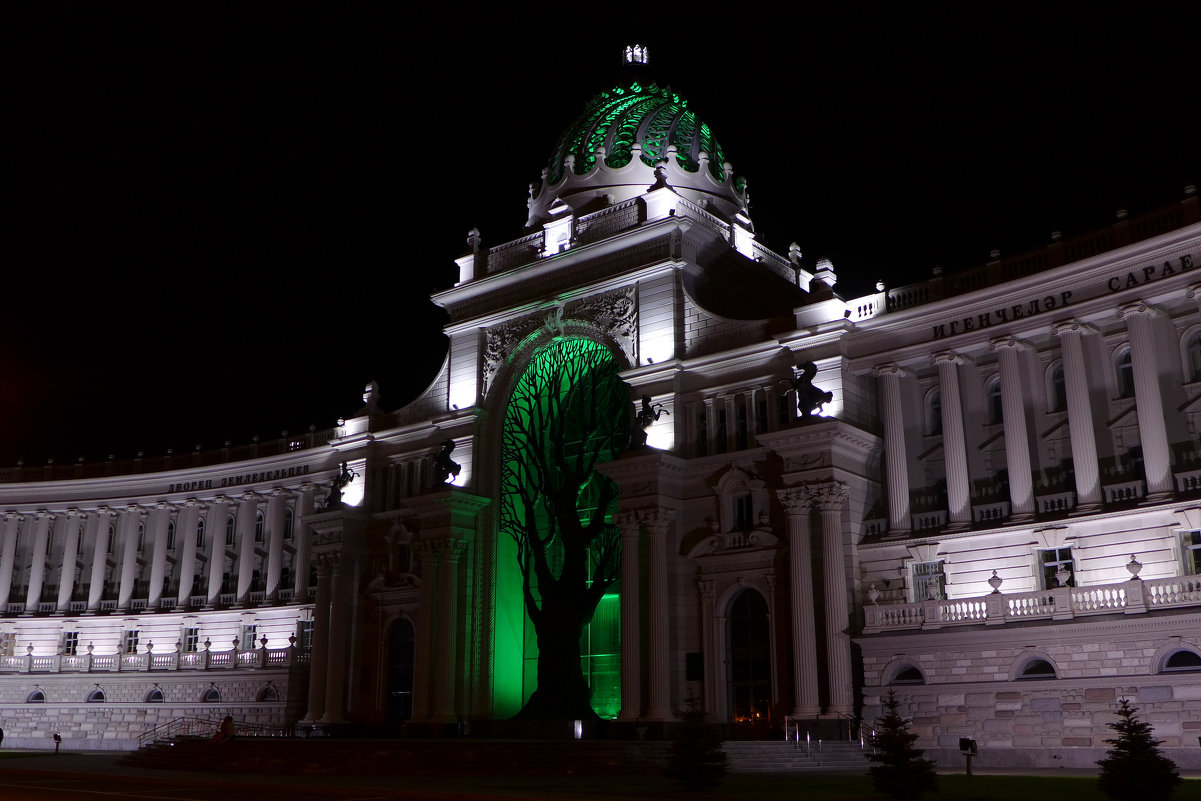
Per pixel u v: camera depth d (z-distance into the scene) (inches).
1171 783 1083.3
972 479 1971.0
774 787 1333.7
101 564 3464.6
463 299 2792.8
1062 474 1866.4
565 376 2628.0
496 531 2596.0
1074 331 1846.7
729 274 2529.5
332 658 2721.5
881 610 1908.2
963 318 1994.3
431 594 2544.3
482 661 2504.9
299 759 1873.8
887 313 2087.8
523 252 2711.6
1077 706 1657.2
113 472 3592.5
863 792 1252.5
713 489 2199.8
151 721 3152.1
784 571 2065.7
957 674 1798.7
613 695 2386.8
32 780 1605.6
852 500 2028.8
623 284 2460.6
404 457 2834.6
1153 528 1701.5
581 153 2765.7
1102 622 1636.3
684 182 2645.2
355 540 2815.0
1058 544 1796.3
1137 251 1784.0
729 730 2080.5
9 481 3686.0
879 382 2105.1
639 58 3011.8
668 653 2134.6
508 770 1711.4
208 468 3356.3
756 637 2101.4
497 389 2662.4
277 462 3211.1
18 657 3415.4
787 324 2210.9
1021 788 1259.2
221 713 3014.3
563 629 2378.2
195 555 3336.6
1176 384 1765.5
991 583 1781.5
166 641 3299.7
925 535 1950.1
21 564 3595.0
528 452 2623.0
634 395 2356.1
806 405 2026.3
